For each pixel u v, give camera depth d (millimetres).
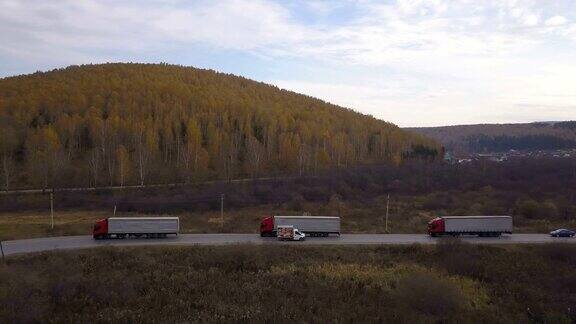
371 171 116125
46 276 39688
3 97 140000
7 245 51125
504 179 110750
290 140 129000
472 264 48188
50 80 160375
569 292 43344
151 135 113312
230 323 32250
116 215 75812
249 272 44781
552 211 77875
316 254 50938
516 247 54406
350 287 41281
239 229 64125
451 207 85688
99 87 150750
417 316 35031
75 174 98875
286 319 32938
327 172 112375
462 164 132000
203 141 126062
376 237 59688
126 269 43906
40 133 108875
